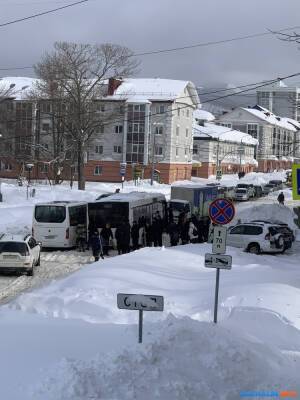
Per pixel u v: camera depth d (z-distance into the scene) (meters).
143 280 19.38
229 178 102.81
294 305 15.86
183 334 8.53
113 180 88.25
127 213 30.83
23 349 9.17
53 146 74.38
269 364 8.64
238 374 7.80
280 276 20.70
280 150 143.38
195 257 25.59
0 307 15.70
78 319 12.77
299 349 11.45
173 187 44.16
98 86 67.69
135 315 14.65
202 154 103.94
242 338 9.87
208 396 7.10
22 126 77.31
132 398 6.83
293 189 13.18
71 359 7.93
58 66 65.19
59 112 66.44
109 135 88.00
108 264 22.09
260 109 139.38
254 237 31.58
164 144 86.56
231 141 111.81
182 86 88.31
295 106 37.19
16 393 6.97
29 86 86.75
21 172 78.81
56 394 6.83
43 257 28.39
